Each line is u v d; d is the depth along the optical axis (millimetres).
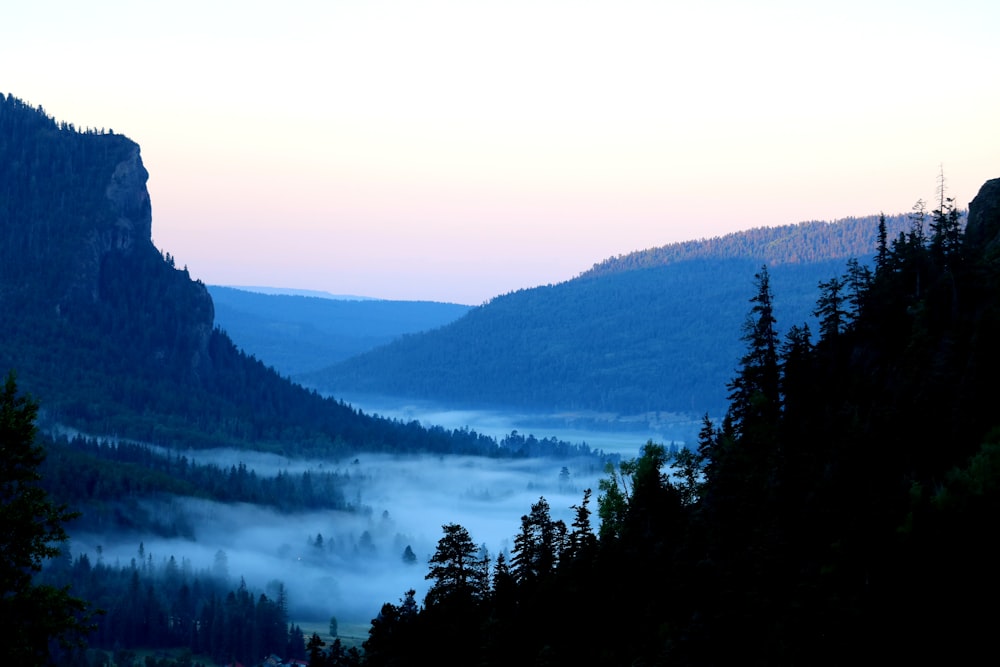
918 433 110312
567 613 125062
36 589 55406
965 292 126750
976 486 97125
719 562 114062
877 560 97250
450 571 127188
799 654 92688
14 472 57656
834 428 123250
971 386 108875
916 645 90188
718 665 100125
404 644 124125
